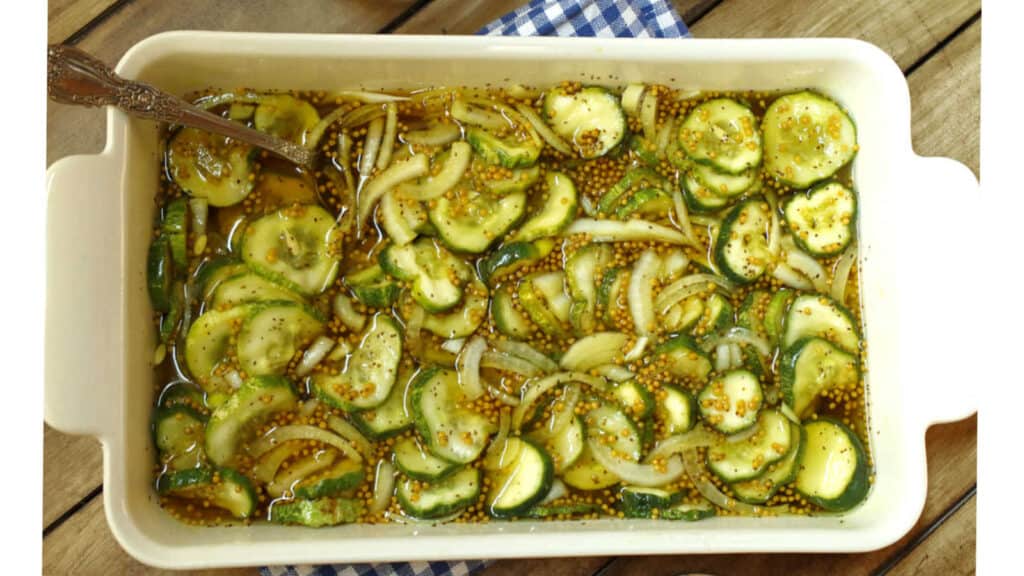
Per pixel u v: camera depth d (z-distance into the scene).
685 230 0.58
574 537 0.53
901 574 0.60
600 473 0.56
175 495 0.55
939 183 0.56
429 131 0.57
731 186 0.58
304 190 0.57
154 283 0.55
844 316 0.58
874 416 0.58
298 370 0.56
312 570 0.59
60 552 0.58
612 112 0.57
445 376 0.56
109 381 0.53
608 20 0.60
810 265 0.58
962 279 0.56
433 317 0.57
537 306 0.57
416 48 0.55
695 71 0.56
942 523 0.60
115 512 0.52
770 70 0.57
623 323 0.57
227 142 0.56
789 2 0.61
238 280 0.56
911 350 0.56
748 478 0.56
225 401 0.55
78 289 0.52
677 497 0.56
